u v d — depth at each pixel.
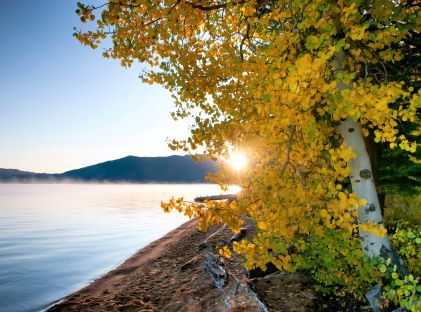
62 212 54.75
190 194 118.06
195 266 10.84
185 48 4.27
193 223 28.67
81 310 9.13
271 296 6.17
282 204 3.29
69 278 14.73
